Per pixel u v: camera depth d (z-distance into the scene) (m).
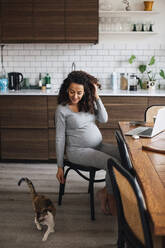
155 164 1.88
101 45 4.52
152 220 1.21
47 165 4.18
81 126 2.70
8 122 4.17
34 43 4.29
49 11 4.11
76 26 4.13
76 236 2.44
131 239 1.52
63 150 2.69
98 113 2.88
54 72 4.62
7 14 4.14
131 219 1.51
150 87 4.38
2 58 4.61
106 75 4.59
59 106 2.69
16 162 4.30
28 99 4.09
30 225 2.62
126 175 1.36
